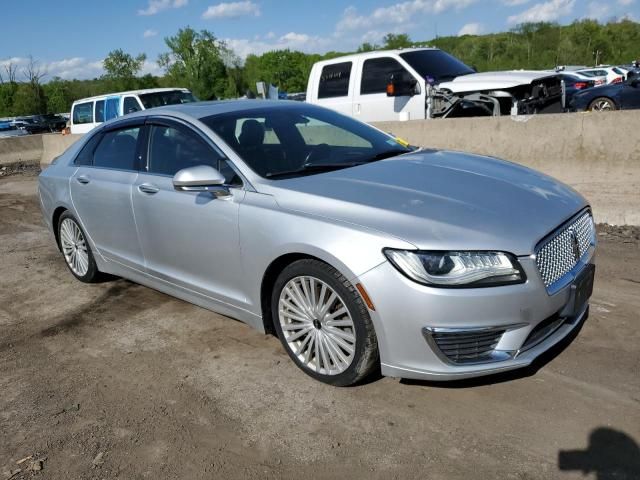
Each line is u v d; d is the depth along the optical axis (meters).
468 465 2.58
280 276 3.32
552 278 2.92
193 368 3.63
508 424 2.84
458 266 2.71
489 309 2.72
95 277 5.23
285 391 3.28
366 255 2.85
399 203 3.03
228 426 3.00
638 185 5.96
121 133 4.64
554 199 3.25
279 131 4.02
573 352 3.45
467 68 9.80
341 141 4.19
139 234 4.29
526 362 2.86
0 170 16.39
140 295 4.97
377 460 2.66
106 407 3.27
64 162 5.27
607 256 5.12
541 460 2.57
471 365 2.80
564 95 9.28
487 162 3.88
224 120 3.99
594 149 6.20
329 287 3.07
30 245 7.05
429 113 8.98
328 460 2.69
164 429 3.02
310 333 3.30
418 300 2.74
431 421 2.91
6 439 3.04
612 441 2.66
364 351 3.01
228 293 3.71
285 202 3.28
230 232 3.51
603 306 4.06
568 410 2.90
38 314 4.76
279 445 2.82
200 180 3.39
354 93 9.84
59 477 2.72
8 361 3.94
